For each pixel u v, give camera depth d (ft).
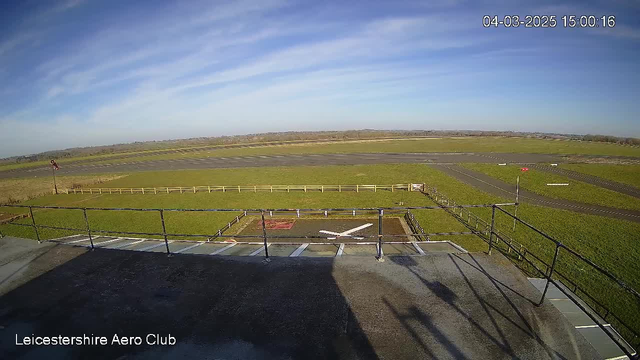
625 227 63.72
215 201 101.50
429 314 12.27
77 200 111.75
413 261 16.89
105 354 10.99
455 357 10.04
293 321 12.19
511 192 97.71
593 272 43.60
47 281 16.69
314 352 10.49
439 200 90.17
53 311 13.92
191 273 16.66
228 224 72.64
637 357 9.13
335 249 27.48
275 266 16.97
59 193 127.85
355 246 28.53
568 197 89.66
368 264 16.74
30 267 18.43
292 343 10.97
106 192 124.57
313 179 132.46
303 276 15.74
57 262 18.98
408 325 11.65
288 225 70.08
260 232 65.72
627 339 29.09
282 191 111.55
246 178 142.51
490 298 13.28
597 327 17.42
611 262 47.21
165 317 12.99
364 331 11.42
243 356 10.48
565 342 10.59
